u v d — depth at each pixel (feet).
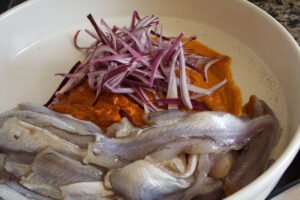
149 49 1.18
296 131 0.87
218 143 0.89
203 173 0.86
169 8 1.33
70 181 0.84
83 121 0.97
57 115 0.98
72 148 0.88
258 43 1.19
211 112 0.92
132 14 1.35
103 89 1.11
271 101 1.09
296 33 1.26
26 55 1.27
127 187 0.80
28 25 1.28
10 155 0.92
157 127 0.90
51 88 1.19
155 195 0.82
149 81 1.12
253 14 1.18
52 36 1.31
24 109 1.00
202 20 1.30
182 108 1.09
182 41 1.26
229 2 1.22
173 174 0.84
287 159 0.81
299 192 0.92
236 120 0.92
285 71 1.08
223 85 1.14
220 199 0.87
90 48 1.25
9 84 1.20
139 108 1.09
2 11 1.42
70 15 1.33
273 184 0.83
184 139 0.88
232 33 1.25
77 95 1.13
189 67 1.18
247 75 1.17
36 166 0.87
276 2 1.38
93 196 0.83
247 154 0.91
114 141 0.89
